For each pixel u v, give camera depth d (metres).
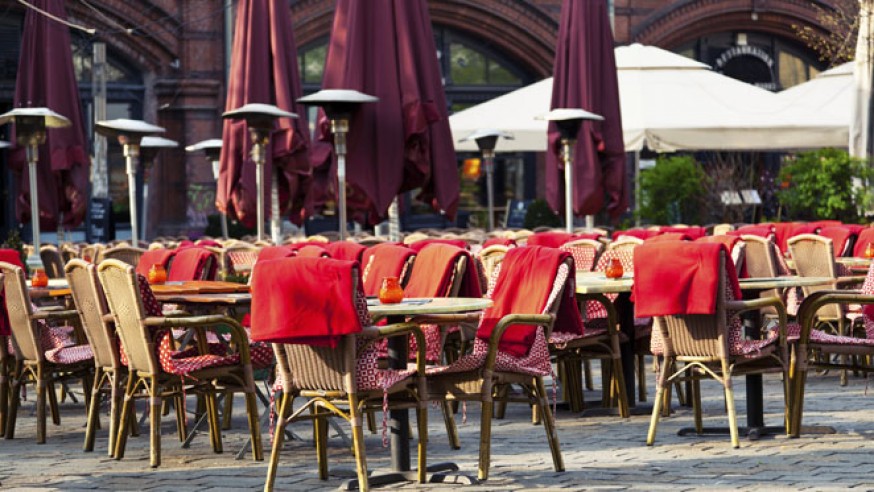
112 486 8.80
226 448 10.37
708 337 9.58
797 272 13.44
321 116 16.88
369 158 16.17
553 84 20.39
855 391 12.84
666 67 23.25
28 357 11.08
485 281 12.16
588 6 20.14
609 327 11.55
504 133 24.47
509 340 8.97
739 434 10.21
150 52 35.50
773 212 28.94
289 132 18.69
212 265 12.66
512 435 10.71
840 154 21.62
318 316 7.71
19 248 19.08
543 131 22.64
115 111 35.72
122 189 35.88
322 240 16.81
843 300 9.81
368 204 16.09
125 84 35.78
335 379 7.99
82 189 22.98
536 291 8.99
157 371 9.53
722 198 24.81
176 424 11.89
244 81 18.78
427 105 16.30
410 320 8.94
